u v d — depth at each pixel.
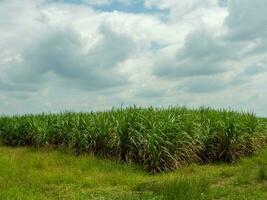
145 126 20.28
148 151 18.83
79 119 23.72
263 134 24.00
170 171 18.78
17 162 20.02
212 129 21.84
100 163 19.73
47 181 16.38
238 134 21.44
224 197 13.67
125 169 18.98
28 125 28.69
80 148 22.06
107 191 14.73
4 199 13.20
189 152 20.12
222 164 20.89
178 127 20.06
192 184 14.16
